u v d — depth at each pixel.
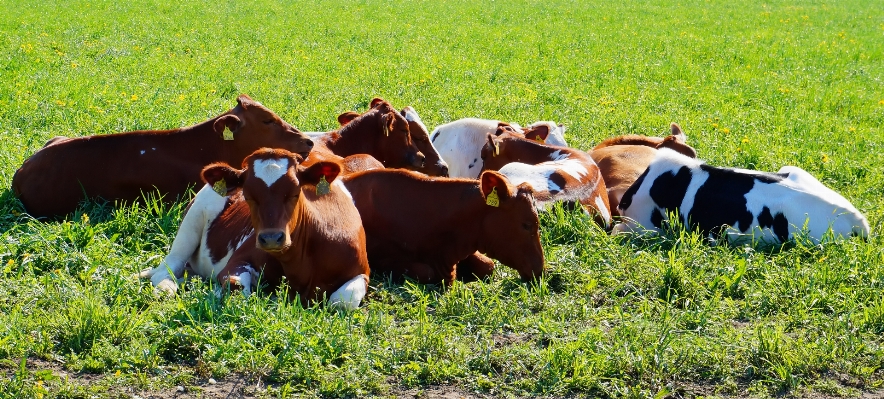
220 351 6.22
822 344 6.68
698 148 13.29
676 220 9.53
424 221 8.27
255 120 10.24
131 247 8.58
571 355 6.36
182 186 10.02
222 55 22.77
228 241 8.07
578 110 16.36
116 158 9.86
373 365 6.26
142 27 28.92
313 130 13.91
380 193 8.47
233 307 6.75
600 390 6.14
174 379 5.98
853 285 7.91
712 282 7.89
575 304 7.51
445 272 8.32
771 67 24.70
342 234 7.60
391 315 7.28
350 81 19.06
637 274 8.10
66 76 17.86
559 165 10.12
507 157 11.31
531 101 17.14
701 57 26.50
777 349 6.55
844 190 11.32
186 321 6.64
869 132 15.46
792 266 8.45
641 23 36.56
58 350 6.25
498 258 8.20
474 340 6.78
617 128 14.85
